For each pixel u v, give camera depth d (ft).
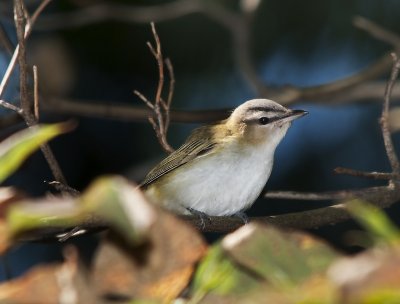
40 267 8.71
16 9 25.44
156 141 49.62
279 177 48.96
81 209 7.61
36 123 26.43
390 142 29.01
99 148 51.08
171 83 31.14
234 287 9.82
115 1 47.14
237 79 47.21
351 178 47.34
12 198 8.55
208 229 31.40
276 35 45.85
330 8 43.39
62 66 43.29
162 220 10.03
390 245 7.81
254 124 35.27
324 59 46.44
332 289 7.63
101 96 50.78
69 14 44.91
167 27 45.80
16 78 42.34
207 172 34.65
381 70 43.88
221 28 45.44
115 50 48.62
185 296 10.63
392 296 7.56
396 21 43.19
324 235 48.57
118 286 10.01
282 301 8.48
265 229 9.68
